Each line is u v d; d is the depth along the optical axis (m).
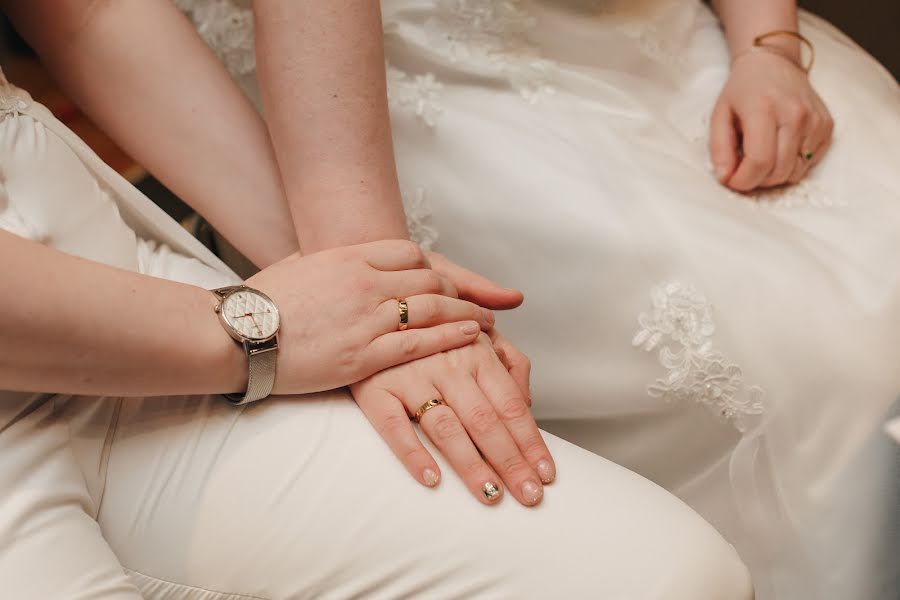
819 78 1.17
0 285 0.56
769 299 0.90
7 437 0.62
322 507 0.68
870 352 0.89
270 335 0.69
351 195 0.81
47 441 0.64
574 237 0.95
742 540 0.97
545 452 0.71
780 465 0.92
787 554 0.93
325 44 0.79
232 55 1.08
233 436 0.71
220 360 0.68
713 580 0.66
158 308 0.65
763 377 0.90
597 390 1.00
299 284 0.73
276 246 0.93
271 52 0.81
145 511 0.69
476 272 1.02
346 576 0.67
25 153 0.73
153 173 0.95
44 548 0.58
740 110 1.07
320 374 0.72
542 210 0.96
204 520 0.68
